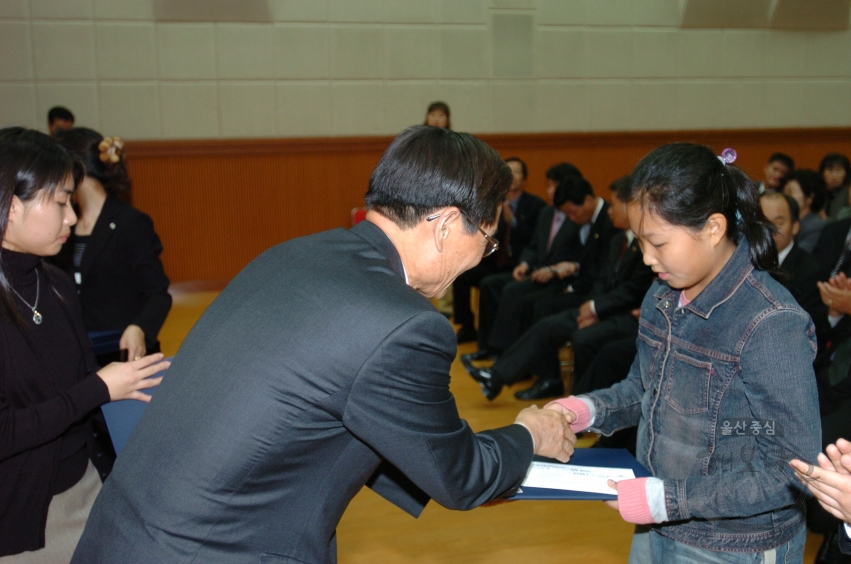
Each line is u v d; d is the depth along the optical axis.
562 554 2.46
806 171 4.36
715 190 1.17
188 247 6.39
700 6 7.14
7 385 1.43
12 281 1.46
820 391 2.54
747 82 7.49
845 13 7.47
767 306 1.19
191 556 0.99
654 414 1.36
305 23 6.42
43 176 1.42
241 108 6.39
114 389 1.50
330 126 6.60
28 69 5.96
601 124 7.23
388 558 2.45
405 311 1.02
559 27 6.97
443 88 6.80
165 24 6.14
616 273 3.64
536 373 3.89
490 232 1.20
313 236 1.19
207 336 1.08
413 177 1.12
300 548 1.04
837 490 1.00
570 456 1.41
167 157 6.21
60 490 1.50
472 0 6.74
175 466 1.01
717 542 1.29
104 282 2.35
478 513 2.75
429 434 1.04
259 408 1.00
